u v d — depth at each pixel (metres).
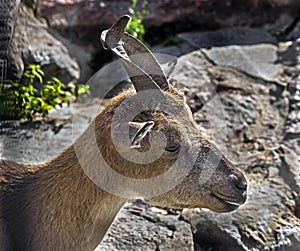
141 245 11.82
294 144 14.85
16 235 9.78
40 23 17.06
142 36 18.61
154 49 18.39
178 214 12.77
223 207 9.85
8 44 11.12
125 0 19.12
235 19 19.72
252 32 19.31
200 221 12.52
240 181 9.85
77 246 9.86
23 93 14.66
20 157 13.64
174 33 19.34
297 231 12.31
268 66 17.56
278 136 15.34
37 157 13.76
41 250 9.83
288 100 16.38
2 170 10.05
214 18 19.67
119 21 9.34
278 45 18.53
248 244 12.11
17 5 11.48
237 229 12.30
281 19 19.70
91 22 18.31
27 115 14.73
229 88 16.67
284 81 17.02
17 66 15.20
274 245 12.09
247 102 16.22
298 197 13.20
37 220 9.78
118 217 12.45
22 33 15.98
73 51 17.73
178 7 19.42
